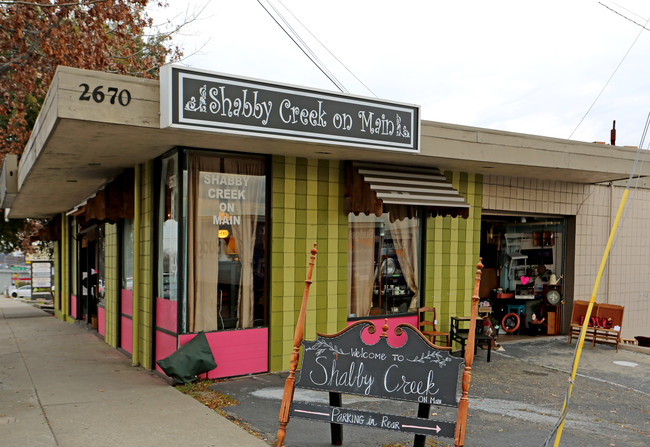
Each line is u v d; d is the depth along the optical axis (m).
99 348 10.56
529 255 12.46
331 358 4.82
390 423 4.52
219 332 7.69
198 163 7.61
